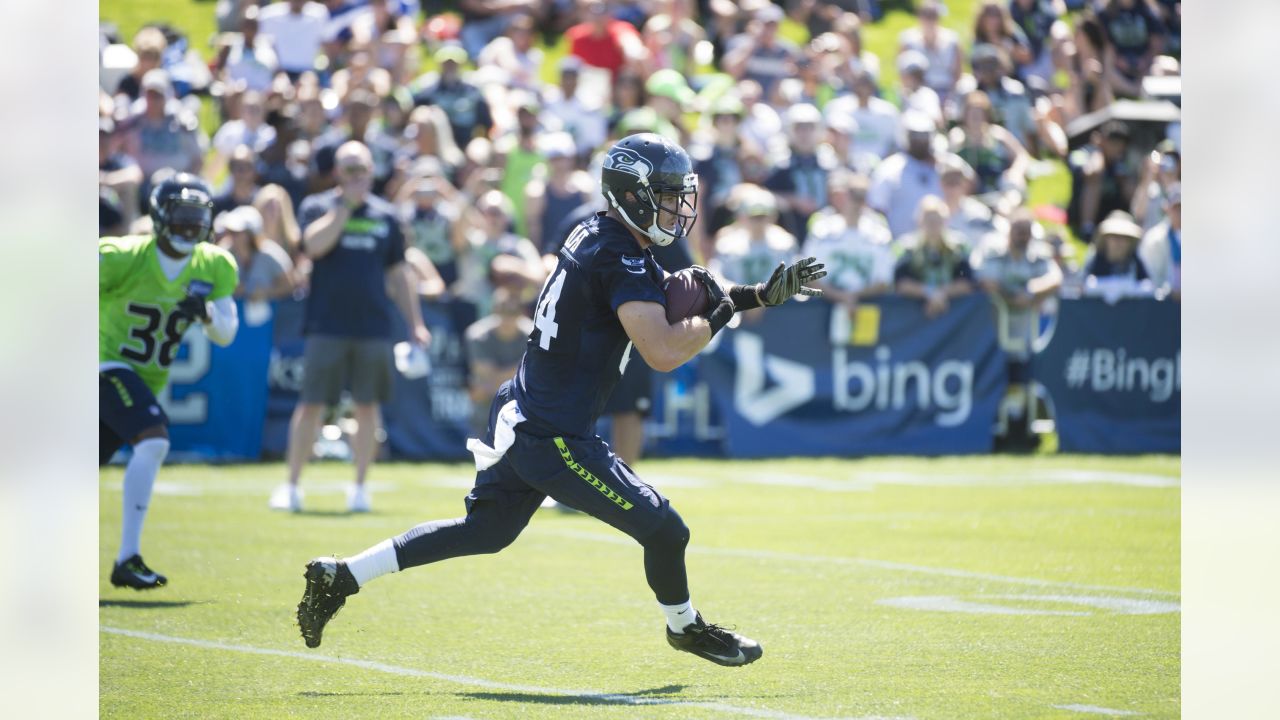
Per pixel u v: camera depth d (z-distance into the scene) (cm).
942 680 1669
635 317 1598
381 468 4203
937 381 4609
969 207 4772
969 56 6862
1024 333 4659
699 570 2503
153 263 2255
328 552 2686
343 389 3300
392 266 3359
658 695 1600
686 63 6128
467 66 6388
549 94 5534
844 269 4538
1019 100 5897
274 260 4312
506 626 2020
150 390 2266
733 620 2052
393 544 1686
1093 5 6122
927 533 2961
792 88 5675
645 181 1636
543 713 1512
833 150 5131
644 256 1650
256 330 4300
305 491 3666
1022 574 2462
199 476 3966
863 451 4562
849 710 1523
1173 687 1634
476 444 1677
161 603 2195
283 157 4744
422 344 3388
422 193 4519
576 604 2191
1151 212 5066
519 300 4144
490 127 5316
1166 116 5347
